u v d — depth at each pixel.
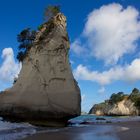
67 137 25.20
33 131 31.33
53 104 42.84
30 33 50.69
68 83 45.03
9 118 43.50
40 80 44.19
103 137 24.67
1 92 44.81
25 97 42.97
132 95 188.00
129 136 24.83
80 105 46.09
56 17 49.53
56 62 45.62
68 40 49.72
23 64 47.59
